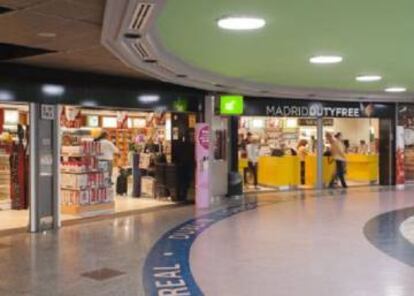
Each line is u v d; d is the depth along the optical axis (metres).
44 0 4.26
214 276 5.80
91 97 9.05
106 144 10.44
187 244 7.46
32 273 5.92
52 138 8.62
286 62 8.24
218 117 12.65
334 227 8.77
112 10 4.45
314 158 15.84
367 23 5.44
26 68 8.03
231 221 9.41
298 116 14.16
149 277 5.76
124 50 6.30
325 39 6.35
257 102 13.48
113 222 9.29
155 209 10.85
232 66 8.66
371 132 18.83
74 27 5.28
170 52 7.21
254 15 5.08
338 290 5.28
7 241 7.66
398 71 9.42
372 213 10.30
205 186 11.20
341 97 14.18
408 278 5.70
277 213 10.34
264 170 15.58
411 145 16.11
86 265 6.27
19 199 10.63
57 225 8.71
